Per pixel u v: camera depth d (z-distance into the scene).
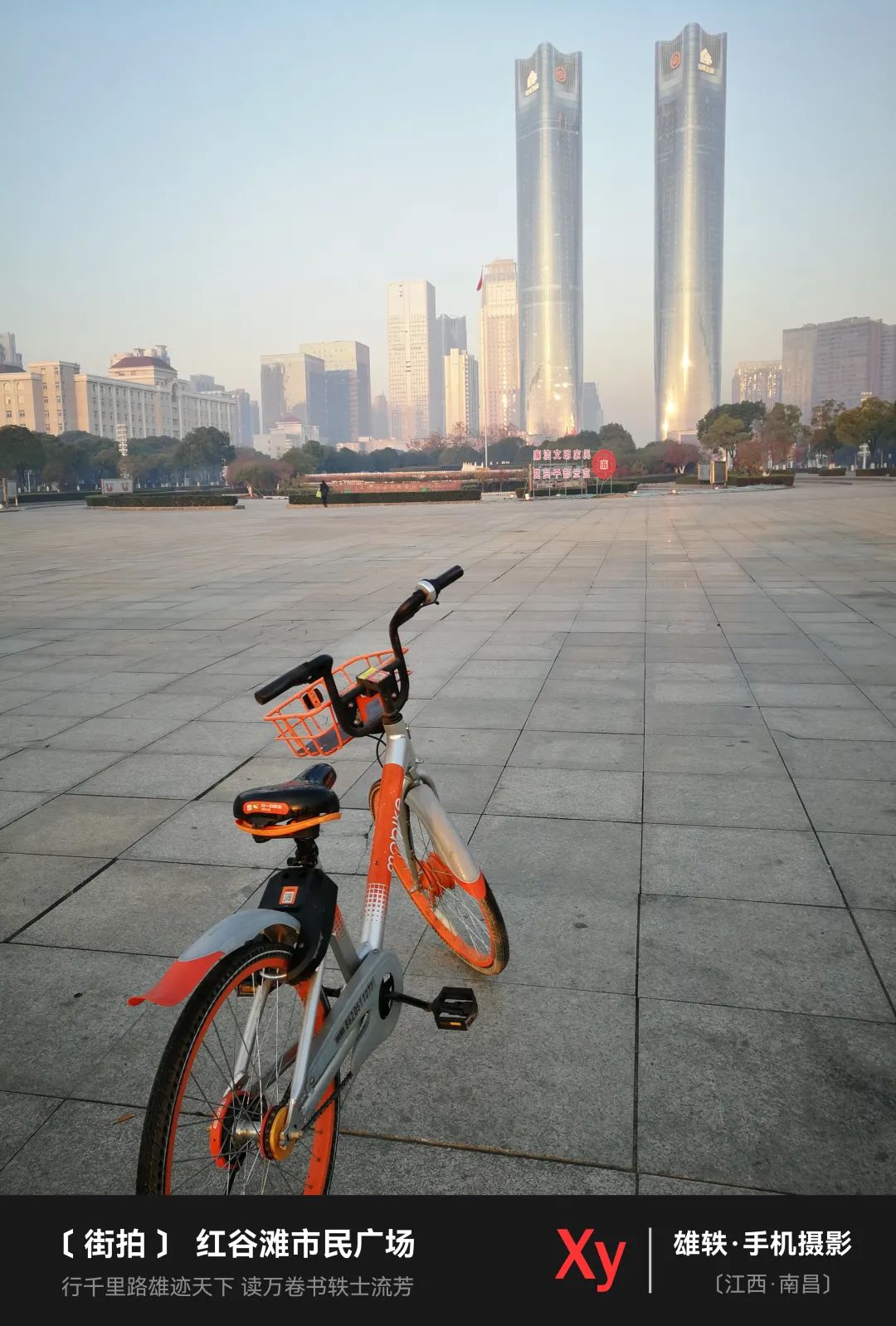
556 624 9.55
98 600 12.31
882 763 5.04
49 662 8.34
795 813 4.39
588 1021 2.83
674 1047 2.70
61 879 3.91
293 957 1.92
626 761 5.21
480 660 7.93
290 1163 2.20
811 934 3.30
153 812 4.66
